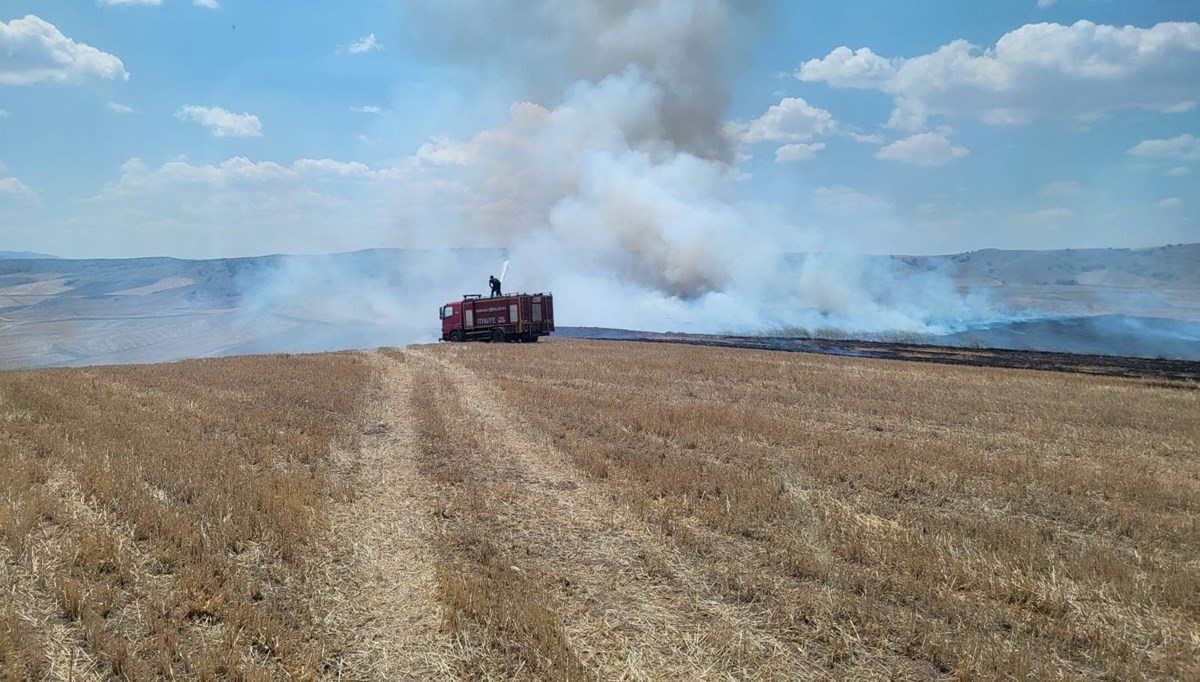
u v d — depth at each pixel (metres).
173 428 13.75
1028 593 7.00
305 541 8.30
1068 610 6.73
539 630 6.29
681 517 9.56
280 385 20.50
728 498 10.12
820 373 24.73
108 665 5.54
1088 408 18.27
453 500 10.23
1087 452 13.66
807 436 14.28
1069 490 10.91
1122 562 7.82
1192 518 9.52
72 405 15.44
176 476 10.06
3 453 10.95
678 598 7.15
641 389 21.22
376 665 5.91
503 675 5.75
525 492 10.69
